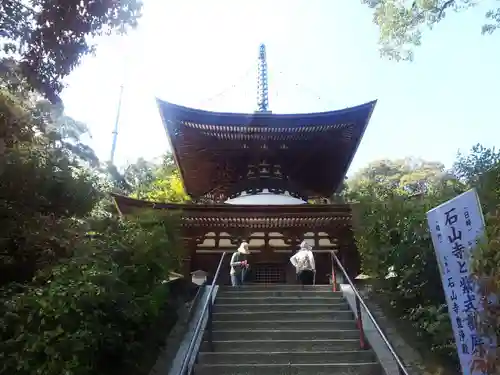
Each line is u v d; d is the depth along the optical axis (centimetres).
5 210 861
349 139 2103
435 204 976
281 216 1736
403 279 976
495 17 1176
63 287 646
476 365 532
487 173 871
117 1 929
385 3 1293
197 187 2500
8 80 977
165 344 880
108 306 684
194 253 1803
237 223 1794
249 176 2189
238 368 766
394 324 981
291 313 1017
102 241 845
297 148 2161
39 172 920
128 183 2994
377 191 1470
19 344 600
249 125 2000
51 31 924
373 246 1142
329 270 1781
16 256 843
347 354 820
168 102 1886
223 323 965
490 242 522
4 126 926
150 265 863
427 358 820
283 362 808
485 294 518
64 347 581
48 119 1095
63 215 967
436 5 1220
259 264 1817
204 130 2031
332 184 2488
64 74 980
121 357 716
